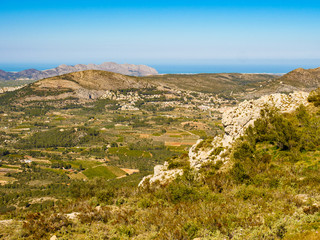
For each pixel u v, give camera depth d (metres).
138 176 127.19
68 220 17.89
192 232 14.36
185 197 21.23
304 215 14.18
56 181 132.75
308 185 20.53
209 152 37.59
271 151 30.95
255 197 19.08
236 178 25.20
